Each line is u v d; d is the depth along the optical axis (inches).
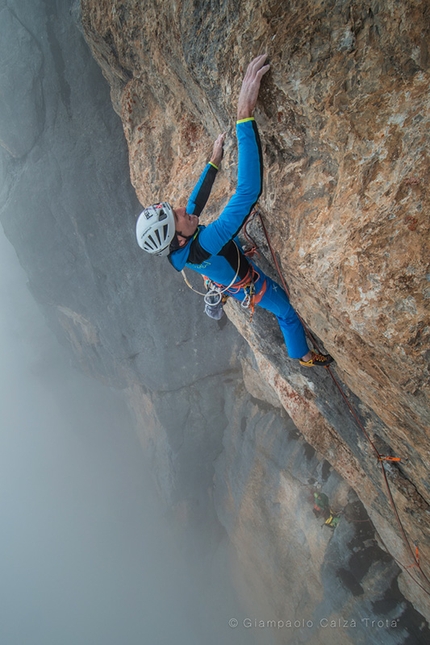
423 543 214.5
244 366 593.3
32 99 463.2
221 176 186.4
